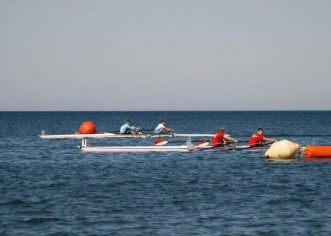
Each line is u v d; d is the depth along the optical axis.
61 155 122.38
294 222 53.78
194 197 66.81
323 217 55.72
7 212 58.12
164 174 88.50
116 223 53.44
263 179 82.06
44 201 64.25
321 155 110.06
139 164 103.06
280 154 109.31
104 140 169.25
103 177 85.19
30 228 51.56
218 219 55.03
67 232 50.19
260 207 60.69
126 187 74.94
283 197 66.62
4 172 92.19
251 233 50.00
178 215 56.78
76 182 79.81
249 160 108.50
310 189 72.62
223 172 90.50
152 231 50.62
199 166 99.25
